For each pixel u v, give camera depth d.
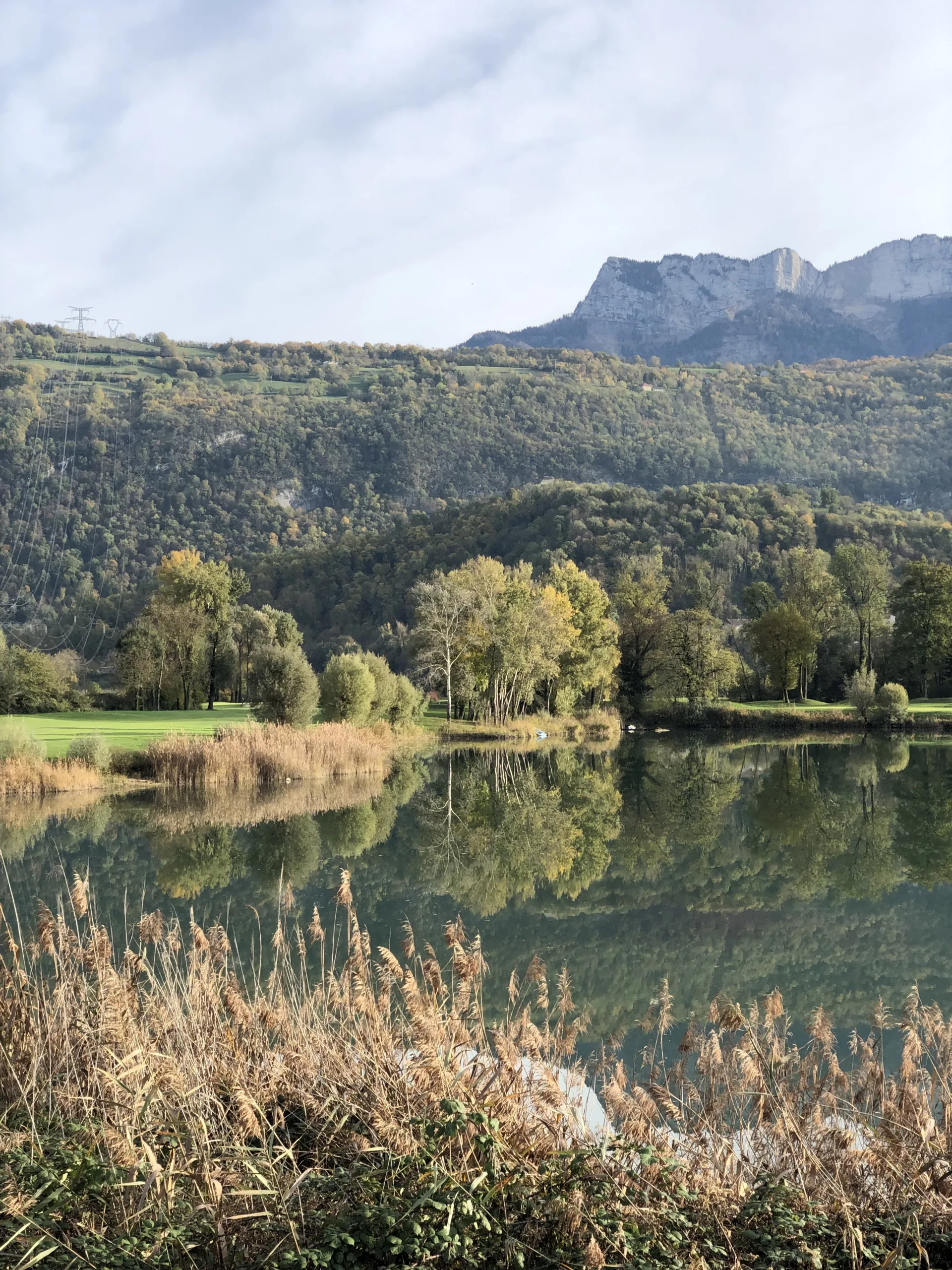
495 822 30.47
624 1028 11.09
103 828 26.81
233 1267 4.70
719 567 116.12
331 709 48.12
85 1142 5.76
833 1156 5.79
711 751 55.12
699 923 18.09
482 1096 5.89
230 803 31.78
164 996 7.05
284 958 9.41
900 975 14.83
